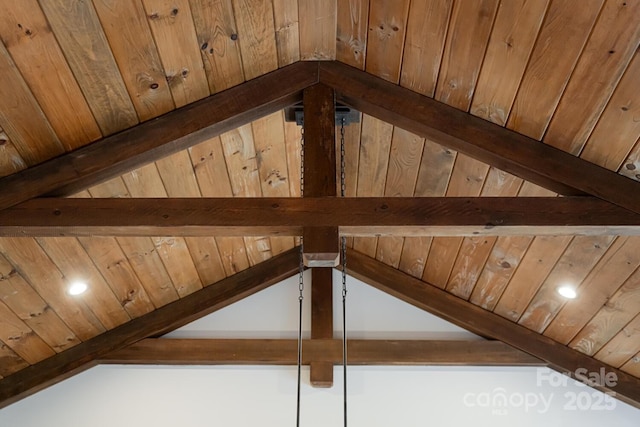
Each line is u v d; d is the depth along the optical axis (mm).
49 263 3297
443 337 4262
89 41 2432
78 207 2633
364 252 4484
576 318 3760
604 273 3307
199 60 2777
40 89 2484
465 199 2662
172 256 3842
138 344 4145
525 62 2564
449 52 2729
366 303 4418
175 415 3979
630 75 2363
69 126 2688
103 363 4113
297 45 3000
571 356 4008
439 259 4066
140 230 2621
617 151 2641
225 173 3516
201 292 4320
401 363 4113
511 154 2797
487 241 3641
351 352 4125
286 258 4480
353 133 3471
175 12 2529
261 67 3002
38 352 3906
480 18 2529
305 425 3959
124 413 3979
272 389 4074
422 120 2912
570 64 2463
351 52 3008
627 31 2246
